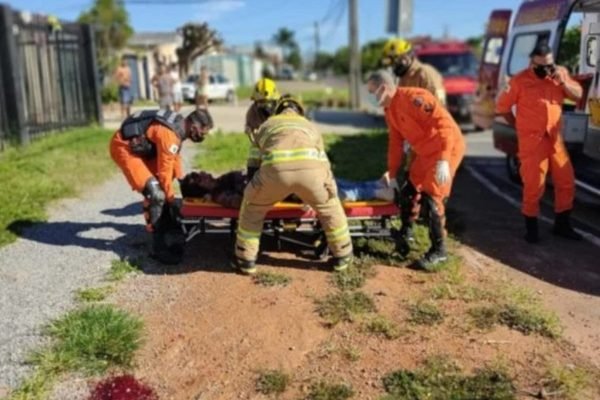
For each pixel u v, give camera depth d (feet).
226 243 20.77
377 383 12.90
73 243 21.35
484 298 16.61
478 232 23.00
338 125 64.44
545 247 21.31
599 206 27.09
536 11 31.17
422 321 15.29
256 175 17.15
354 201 19.24
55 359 13.84
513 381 12.86
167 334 15.06
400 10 34.86
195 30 107.65
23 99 42.34
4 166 32.83
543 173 21.29
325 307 15.94
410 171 19.16
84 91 54.60
